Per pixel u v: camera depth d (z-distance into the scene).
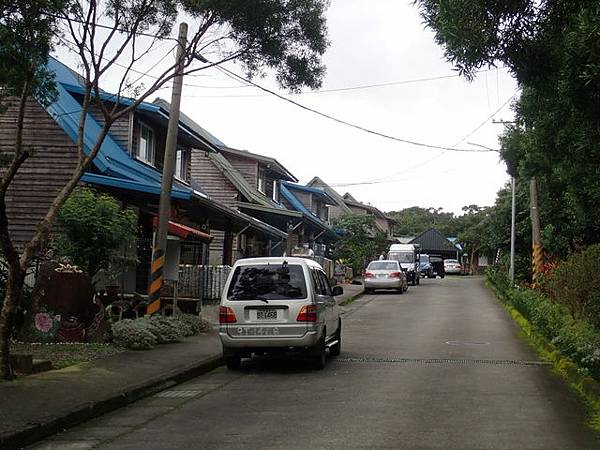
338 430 7.55
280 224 35.62
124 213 15.32
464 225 91.94
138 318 14.23
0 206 8.89
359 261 46.06
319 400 9.30
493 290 35.91
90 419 8.20
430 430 7.53
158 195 17.92
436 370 11.84
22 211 17.69
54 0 9.34
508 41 8.17
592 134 9.28
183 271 22.20
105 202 14.70
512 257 33.72
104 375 10.12
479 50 7.94
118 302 15.10
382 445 6.88
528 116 12.63
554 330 14.13
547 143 11.66
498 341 16.16
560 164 12.66
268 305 11.60
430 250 77.19
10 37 9.38
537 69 8.47
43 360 10.45
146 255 19.31
